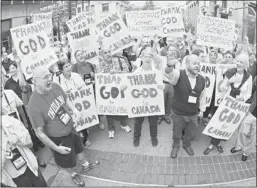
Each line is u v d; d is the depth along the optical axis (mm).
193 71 3875
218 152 4727
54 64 5148
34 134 4582
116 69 5008
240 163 4492
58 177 4199
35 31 4875
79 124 4711
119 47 5938
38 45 4879
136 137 4805
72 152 3744
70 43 6289
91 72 5387
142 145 4871
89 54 6387
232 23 6262
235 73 4402
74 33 6250
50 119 3410
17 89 4777
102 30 5824
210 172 4254
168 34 6922
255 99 4547
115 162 4445
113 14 6176
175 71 4035
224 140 4812
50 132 3479
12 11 20172
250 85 4383
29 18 19516
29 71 4785
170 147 4789
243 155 4539
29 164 3229
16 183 3156
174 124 4348
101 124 5461
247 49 8750
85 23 6324
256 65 5824
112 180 4113
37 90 3318
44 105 3338
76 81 4688
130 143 4949
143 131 5367
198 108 4305
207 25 6332
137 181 4082
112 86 4809
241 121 4461
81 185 3969
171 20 6848
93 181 4109
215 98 5164
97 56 6387
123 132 5359
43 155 4648
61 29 17250
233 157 4625
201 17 6312
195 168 4312
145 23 6949
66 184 4039
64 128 3529
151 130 4734
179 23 6820
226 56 5762
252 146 4680
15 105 3818
